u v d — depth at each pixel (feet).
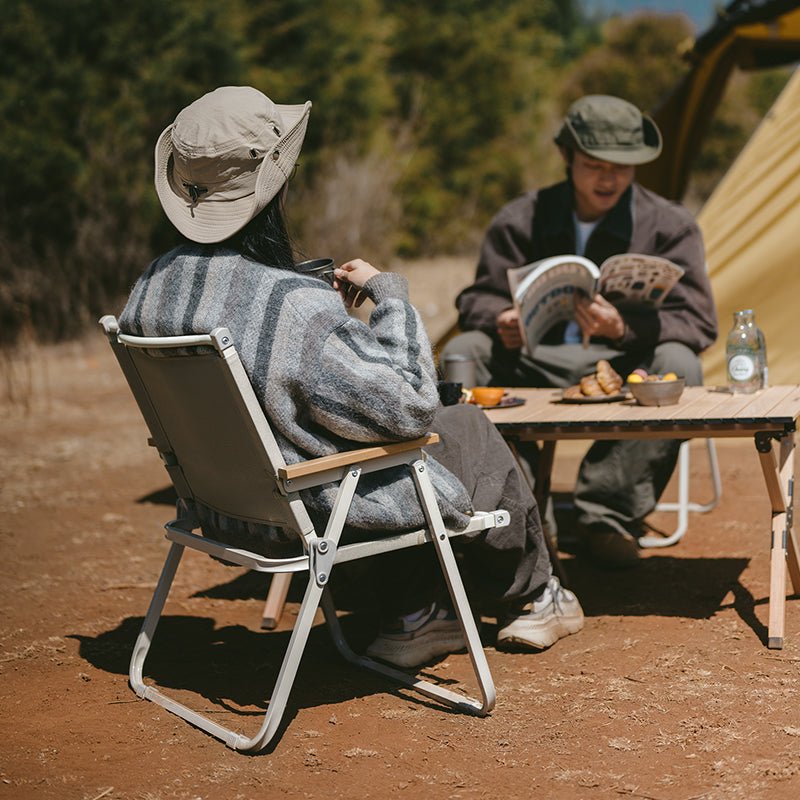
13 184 35.14
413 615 9.95
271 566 8.04
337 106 47.60
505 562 9.89
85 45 36.70
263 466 7.93
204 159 7.99
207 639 11.05
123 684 9.80
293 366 7.79
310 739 8.54
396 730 8.66
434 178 59.93
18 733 8.75
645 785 7.59
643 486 12.58
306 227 43.65
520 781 7.73
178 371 8.14
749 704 8.82
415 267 53.42
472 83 63.21
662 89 64.18
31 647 10.81
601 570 12.97
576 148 13.21
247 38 45.52
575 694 9.20
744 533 13.99
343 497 8.04
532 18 71.82
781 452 10.48
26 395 26.50
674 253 13.46
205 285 8.04
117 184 36.45
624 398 11.17
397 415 7.97
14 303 35.04
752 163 18.98
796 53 22.31
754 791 7.42
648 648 10.19
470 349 13.66
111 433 22.91
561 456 18.93
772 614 10.05
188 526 9.50
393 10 62.85
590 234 13.82
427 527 8.60
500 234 14.07
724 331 18.17
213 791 7.71
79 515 16.42
